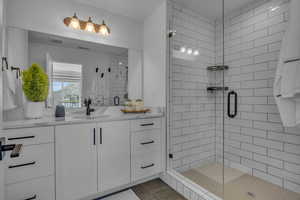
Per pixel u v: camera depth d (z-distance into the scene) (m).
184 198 1.53
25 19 1.47
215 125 2.29
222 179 1.79
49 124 1.18
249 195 1.49
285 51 1.09
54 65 1.64
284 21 1.60
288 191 1.56
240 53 2.01
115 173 1.50
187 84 2.06
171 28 1.90
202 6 2.02
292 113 1.11
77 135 1.30
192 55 2.10
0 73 0.59
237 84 2.04
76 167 1.30
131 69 2.18
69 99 1.73
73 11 1.73
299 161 1.51
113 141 1.49
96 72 1.91
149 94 2.15
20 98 1.42
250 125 1.90
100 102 1.95
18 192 1.07
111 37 2.00
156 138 1.80
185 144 2.04
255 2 1.85
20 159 1.08
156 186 1.73
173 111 1.95
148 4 1.88
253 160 1.86
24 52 1.46
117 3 1.82
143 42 2.28
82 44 1.81
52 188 1.19
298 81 0.98
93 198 1.48
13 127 1.05
